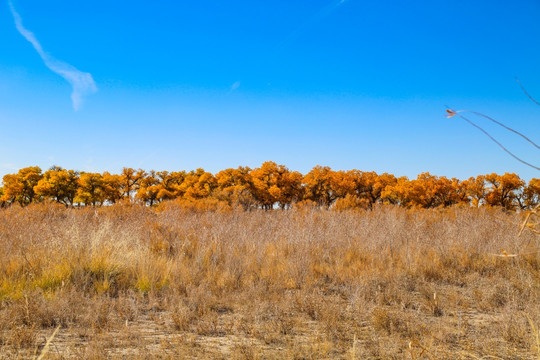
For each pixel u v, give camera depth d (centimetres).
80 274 641
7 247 768
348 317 504
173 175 7469
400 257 805
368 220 1197
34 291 568
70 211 1363
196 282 664
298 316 504
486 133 154
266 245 898
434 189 5178
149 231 1014
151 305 547
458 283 673
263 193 5581
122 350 384
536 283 603
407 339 420
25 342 391
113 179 6419
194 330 456
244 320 487
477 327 465
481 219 1133
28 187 5819
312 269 730
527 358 371
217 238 938
